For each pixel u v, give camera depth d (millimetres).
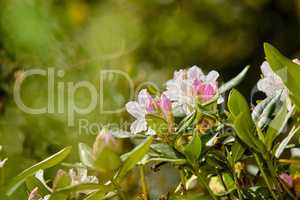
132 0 2967
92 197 876
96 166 840
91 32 2447
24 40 1998
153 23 2979
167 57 2902
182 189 953
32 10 2072
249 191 918
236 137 895
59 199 886
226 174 959
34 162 1684
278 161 906
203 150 896
